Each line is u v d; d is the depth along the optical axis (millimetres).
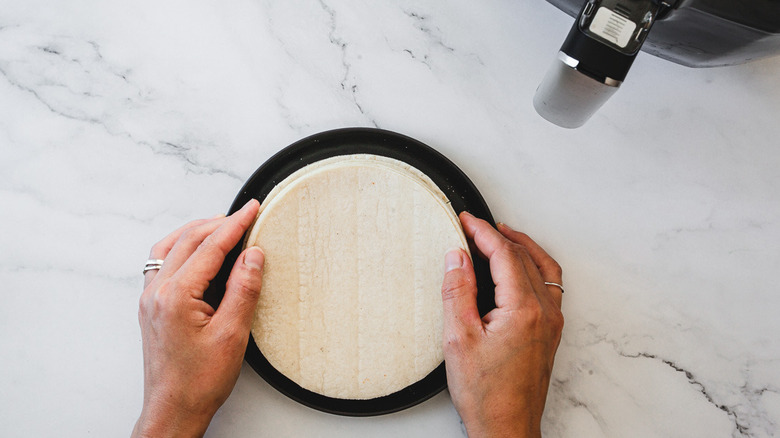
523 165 749
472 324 602
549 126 750
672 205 752
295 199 638
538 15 750
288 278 645
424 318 660
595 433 733
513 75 751
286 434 714
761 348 744
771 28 493
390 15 749
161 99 737
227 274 671
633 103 755
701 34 557
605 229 749
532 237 747
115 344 723
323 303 652
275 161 683
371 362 660
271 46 741
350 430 717
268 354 648
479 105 750
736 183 753
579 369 740
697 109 755
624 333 744
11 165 730
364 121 745
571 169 750
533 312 608
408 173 663
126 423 719
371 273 653
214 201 735
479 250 683
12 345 718
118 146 734
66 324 722
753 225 751
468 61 750
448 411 721
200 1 740
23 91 737
